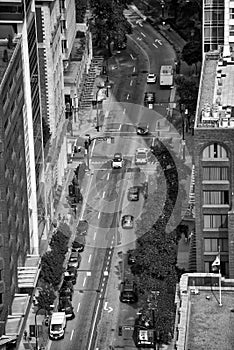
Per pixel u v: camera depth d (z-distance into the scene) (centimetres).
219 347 19475
